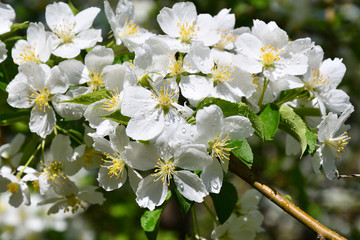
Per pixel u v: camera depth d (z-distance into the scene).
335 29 0.99
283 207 0.53
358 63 0.99
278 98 0.59
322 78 0.57
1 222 0.83
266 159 0.95
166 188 0.52
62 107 0.55
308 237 1.24
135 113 0.52
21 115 0.58
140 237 0.95
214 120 0.52
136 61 0.53
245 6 0.93
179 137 0.52
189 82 0.54
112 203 0.96
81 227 0.91
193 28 0.57
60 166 0.58
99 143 0.54
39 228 0.83
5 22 0.60
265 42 0.56
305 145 0.54
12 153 0.62
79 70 0.56
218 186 0.52
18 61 0.57
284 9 0.96
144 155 0.52
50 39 0.57
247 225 0.59
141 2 1.06
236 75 0.56
